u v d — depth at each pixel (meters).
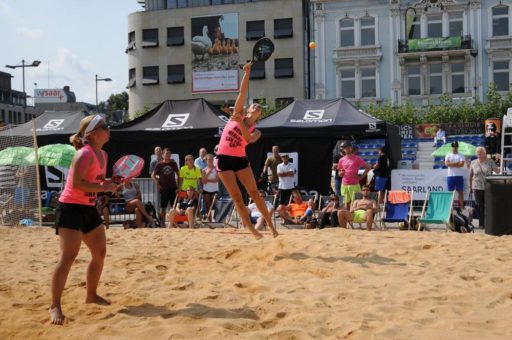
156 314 5.11
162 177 14.32
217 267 7.20
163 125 17.92
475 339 4.31
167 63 50.62
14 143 15.41
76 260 7.83
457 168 14.41
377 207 12.86
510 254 8.09
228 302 5.48
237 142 7.86
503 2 40.72
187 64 50.19
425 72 42.44
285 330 4.49
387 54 42.84
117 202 14.02
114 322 4.88
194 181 14.47
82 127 5.02
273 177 16.41
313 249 8.48
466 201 14.80
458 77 42.22
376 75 43.00
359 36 43.34
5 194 14.30
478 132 36.34
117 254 8.45
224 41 49.16
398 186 15.40
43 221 14.59
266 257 7.77
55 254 8.90
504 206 10.50
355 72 43.47
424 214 12.76
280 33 47.53
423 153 34.28
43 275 7.13
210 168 14.59
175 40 50.22
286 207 13.51
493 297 5.67
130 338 4.43
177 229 12.17
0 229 12.68
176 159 17.86
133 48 51.59
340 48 43.47
